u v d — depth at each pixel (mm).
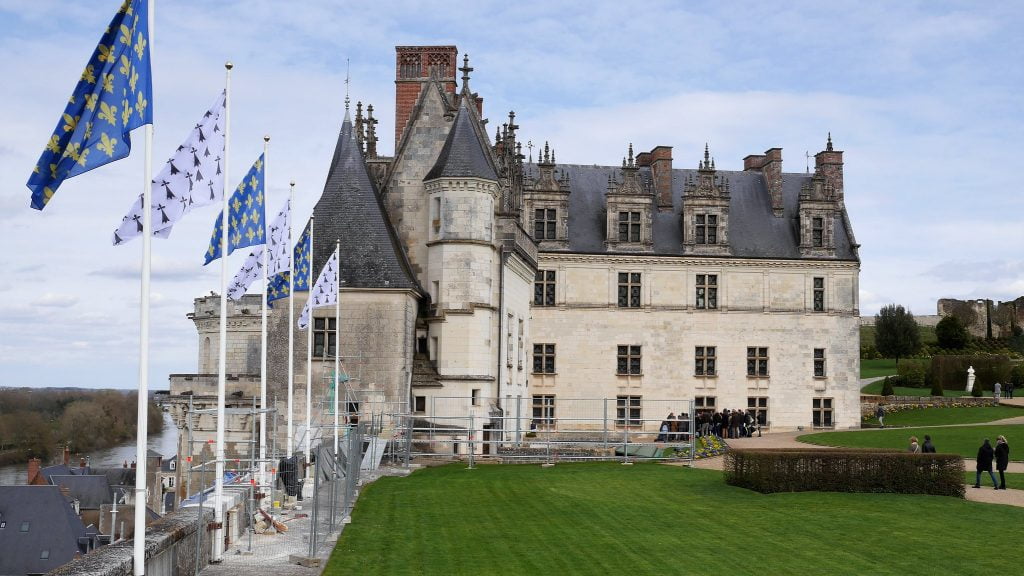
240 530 22484
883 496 30375
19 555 63469
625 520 25766
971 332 134500
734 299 70000
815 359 70500
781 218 72375
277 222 30062
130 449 123562
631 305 69188
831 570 20188
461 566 19641
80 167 15469
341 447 34312
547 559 20562
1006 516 26891
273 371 43938
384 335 43156
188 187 20531
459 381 44406
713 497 30266
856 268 71125
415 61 53156
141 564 14766
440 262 45188
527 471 37688
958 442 49562
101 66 15742
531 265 56938
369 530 23438
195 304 61094
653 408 68812
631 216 69750
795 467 31406
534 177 73750
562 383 68250
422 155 47125
